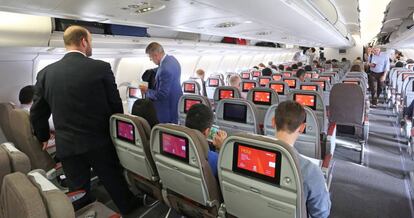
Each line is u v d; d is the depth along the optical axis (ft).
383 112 24.40
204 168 5.43
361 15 32.09
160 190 7.27
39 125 7.54
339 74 29.68
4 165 5.11
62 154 7.04
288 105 5.16
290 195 4.35
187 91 18.47
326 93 18.11
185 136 5.42
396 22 33.60
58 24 11.66
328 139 10.01
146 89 11.41
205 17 10.59
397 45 35.01
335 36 28.60
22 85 11.57
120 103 7.49
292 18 13.00
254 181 4.71
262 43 38.96
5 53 9.78
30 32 9.80
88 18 9.28
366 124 13.24
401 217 8.77
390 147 15.34
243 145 4.71
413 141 13.23
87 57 7.00
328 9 16.55
